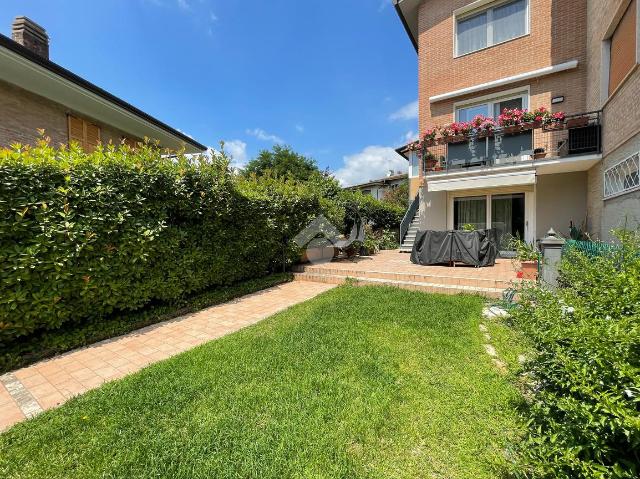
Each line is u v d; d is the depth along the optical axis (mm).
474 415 2707
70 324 4898
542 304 2404
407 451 2330
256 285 8125
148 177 5484
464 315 5320
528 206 10750
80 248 4504
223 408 2873
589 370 1679
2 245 3947
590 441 1566
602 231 7914
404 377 3373
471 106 11844
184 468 2166
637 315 1769
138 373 3619
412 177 13805
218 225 7098
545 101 10234
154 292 5820
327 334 4621
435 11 12492
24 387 3516
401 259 11445
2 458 2324
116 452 2354
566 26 9875
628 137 5992
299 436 2469
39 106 8258
